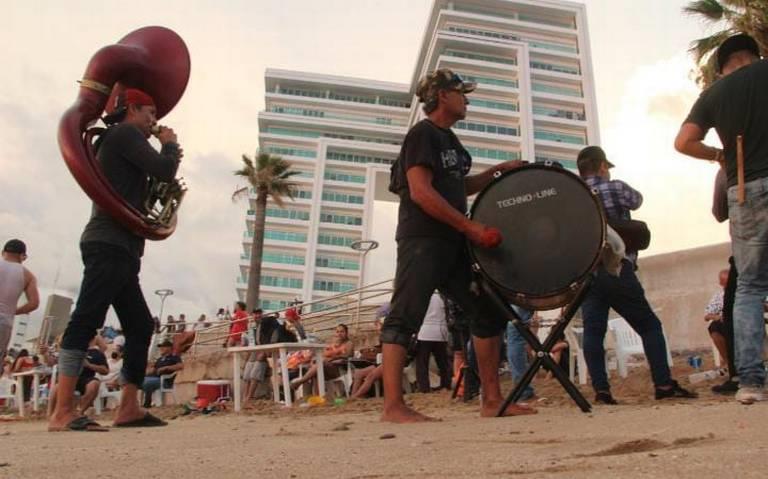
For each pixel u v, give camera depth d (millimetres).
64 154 3295
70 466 1567
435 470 1330
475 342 3371
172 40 4086
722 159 3350
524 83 79188
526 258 2984
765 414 2029
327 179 83562
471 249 3074
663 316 10992
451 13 83750
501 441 1862
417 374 7973
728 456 1269
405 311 3064
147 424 3781
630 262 4219
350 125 86688
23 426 5062
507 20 84875
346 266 80250
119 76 3689
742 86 3205
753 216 3113
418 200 3021
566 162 78625
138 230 3510
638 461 1281
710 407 2521
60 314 14188
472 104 78625
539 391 6172
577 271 2906
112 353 10766
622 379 7027
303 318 14039
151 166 3473
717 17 15031
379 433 2377
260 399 9758
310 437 2320
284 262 79750
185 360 14273
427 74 3332
